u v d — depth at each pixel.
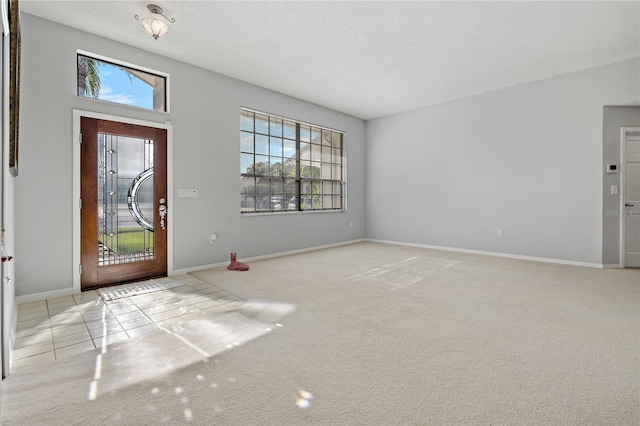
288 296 3.24
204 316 2.70
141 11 3.12
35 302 3.08
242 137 5.02
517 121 5.22
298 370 1.86
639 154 4.53
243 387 1.69
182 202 4.22
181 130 4.20
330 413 1.48
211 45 3.81
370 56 4.14
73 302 3.07
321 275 4.11
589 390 1.65
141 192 3.88
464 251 5.87
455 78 4.90
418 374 1.81
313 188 6.27
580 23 3.37
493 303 3.01
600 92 4.50
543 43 3.81
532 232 5.12
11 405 1.55
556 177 4.88
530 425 1.40
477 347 2.13
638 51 4.03
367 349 2.11
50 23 3.23
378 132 7.12
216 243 4.60
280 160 5.62
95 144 3.52
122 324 2.54
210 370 1.86
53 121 3.24
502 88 5.35
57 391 1.66
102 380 1.76
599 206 4.55
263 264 4.78
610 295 3.25
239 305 2.98
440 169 6.15
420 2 3.02
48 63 3.21
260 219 5.20
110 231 3.64
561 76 4.79
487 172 5.56
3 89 1.78
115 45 3.67
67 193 3.32
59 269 3.28
